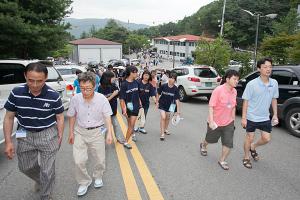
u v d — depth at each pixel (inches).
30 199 162.7
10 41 554.3
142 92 290.0
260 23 2933.1
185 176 193.6
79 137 165.9
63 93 343.3
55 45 649.0
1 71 273.1
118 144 262.4
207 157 231.1
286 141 282.5
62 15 641.6
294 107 302.0
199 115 412.2
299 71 306.3
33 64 132.4
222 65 764.0
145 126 339.9
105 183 181.9
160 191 171.8
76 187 176.7
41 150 145.4
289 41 756.6
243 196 167.2
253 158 228.1
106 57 2672.2
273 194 170.2
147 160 222.5
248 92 202.1
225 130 205.9
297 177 195.0
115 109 259.8
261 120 204.1
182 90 545.0
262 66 197.0
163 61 3016.7
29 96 137.4
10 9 532.7
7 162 219.5
